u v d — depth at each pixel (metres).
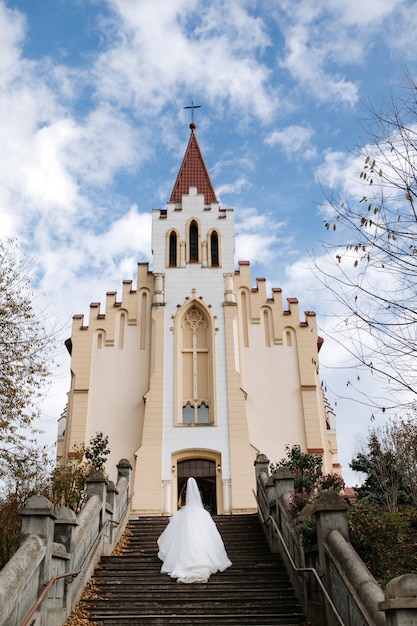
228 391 28.14
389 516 14.76
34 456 18.20
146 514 25.56
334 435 32.69
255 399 29.31
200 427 27.45
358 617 8.30
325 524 10.25
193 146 37.22
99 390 29.31
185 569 13.35
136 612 11.72
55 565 10.96
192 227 32.31
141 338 30.39
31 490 19.08
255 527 18.62
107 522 15.80
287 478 15.80
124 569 14.20
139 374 29.61
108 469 27.83
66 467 22.12
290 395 29.42
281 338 30.53
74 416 28.56
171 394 28.08
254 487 26.25
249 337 30.61
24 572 9.21
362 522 11.28
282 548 14.45
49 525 10.48
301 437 28.53
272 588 12.85
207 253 31.31
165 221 32.06
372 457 27.06
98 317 30.78
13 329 18.12
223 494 26.17
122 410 28.94
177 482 26.89
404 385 10.04
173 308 30.00
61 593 11.04
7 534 16.84
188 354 29.48
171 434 27.25
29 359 18.28
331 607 9.41
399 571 11.07
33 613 9.29
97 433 28.08
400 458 24.86
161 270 30.83
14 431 17.77
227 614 11.55
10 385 17.66
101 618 11.17
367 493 26.47
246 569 13.98
